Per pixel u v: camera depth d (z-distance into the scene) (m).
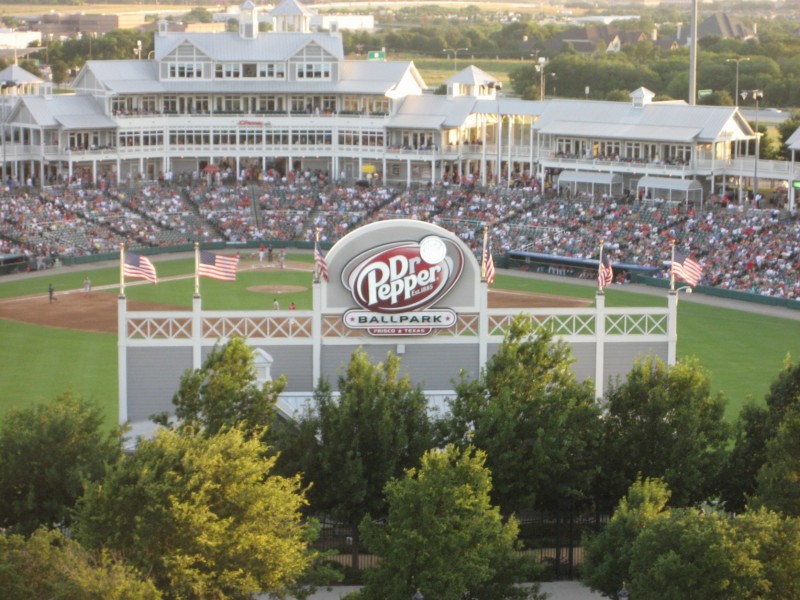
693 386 83.25
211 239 199.88
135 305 158.12
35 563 60.88
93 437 75.88
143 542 62.84
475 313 98.56
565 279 178.50
